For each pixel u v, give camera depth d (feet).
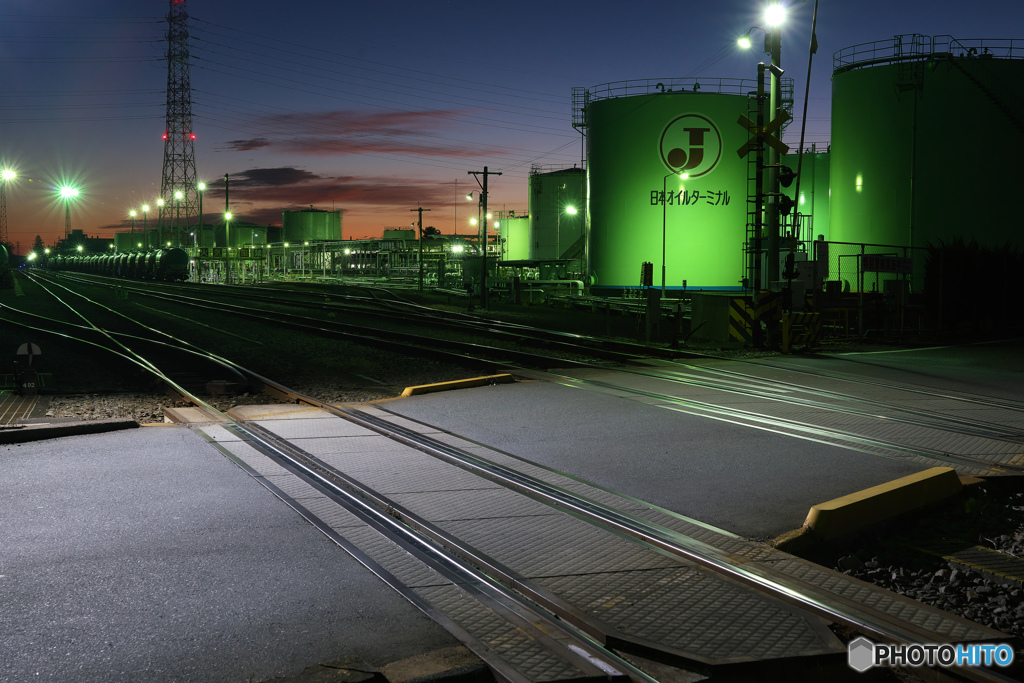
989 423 33.78
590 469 25.13
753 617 14.07
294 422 33.58
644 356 64.18
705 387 44.93
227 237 272.72
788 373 52.75
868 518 19.63
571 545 17.87
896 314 90.17
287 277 339.98
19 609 14.05
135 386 50.06
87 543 17.61
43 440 29.12
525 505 21.06
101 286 248.11
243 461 25.76
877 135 132.87
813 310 80.64
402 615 14.03
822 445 28.78
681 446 28.63
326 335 86.22
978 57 127.34
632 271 154.61
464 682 11.75
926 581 17.54
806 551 18.34
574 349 69.36
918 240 130.41
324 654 12.49
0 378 49.73
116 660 12.16
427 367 58.44
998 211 128.16
